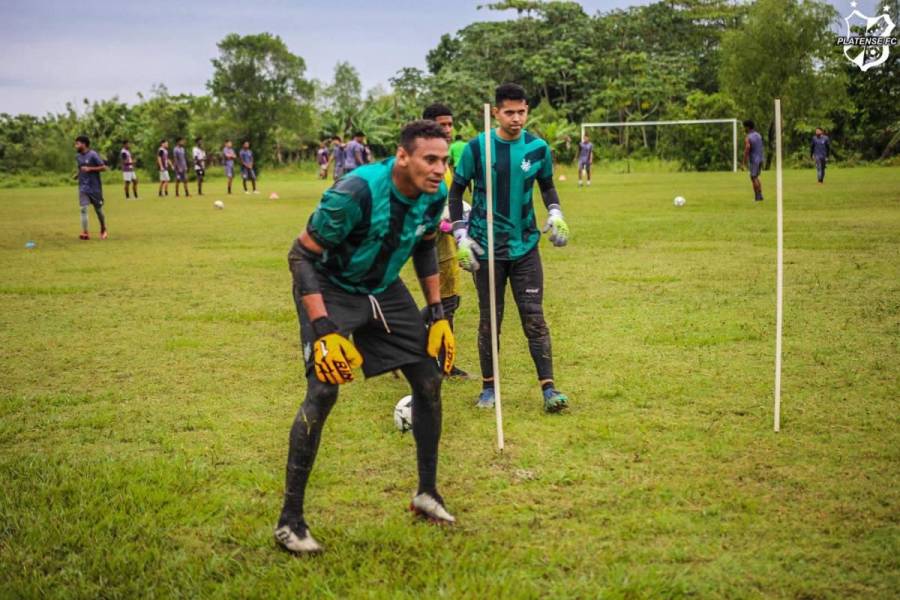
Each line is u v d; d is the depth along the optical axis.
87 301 9.41
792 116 48.72
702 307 8.21
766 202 21.14
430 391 3.67
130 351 7.07
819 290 8.88
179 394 5.82
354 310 3.58
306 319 3.60
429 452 3.70
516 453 4.52
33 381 6.20
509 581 3.14
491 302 4.51
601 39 71.69
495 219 5.26
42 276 11.30
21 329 7.96
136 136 58.81
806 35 47.59
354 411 5.33
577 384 5.78
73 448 4.77
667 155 52.84
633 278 10.05
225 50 63.53
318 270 3.59
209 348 7.14
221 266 12.07
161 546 3.55
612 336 7.12
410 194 3.46
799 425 4.80
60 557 3.48
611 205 21.62
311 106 71.06
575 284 9.77
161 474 4.27
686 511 3.74
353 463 4.44
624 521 3.65
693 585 3.11
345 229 3.39
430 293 3.84
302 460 3.46
